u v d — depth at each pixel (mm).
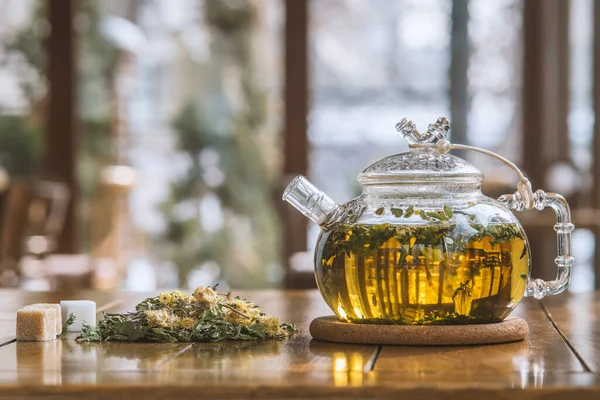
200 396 887
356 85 5445
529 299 1856
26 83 5602
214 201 5527
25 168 5578
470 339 1136
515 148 5328
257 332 1198
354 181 5453
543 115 5293
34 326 1206
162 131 5555
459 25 5367
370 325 1148
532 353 1080
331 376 929
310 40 5480
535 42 5301
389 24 5414
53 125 5590
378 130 5434
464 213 1143
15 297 1908
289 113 5492
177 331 1206
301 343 1168
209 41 5531
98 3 5582
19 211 4816
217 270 5508
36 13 5605
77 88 5594
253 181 5508
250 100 5520
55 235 5355
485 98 5359
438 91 5387
